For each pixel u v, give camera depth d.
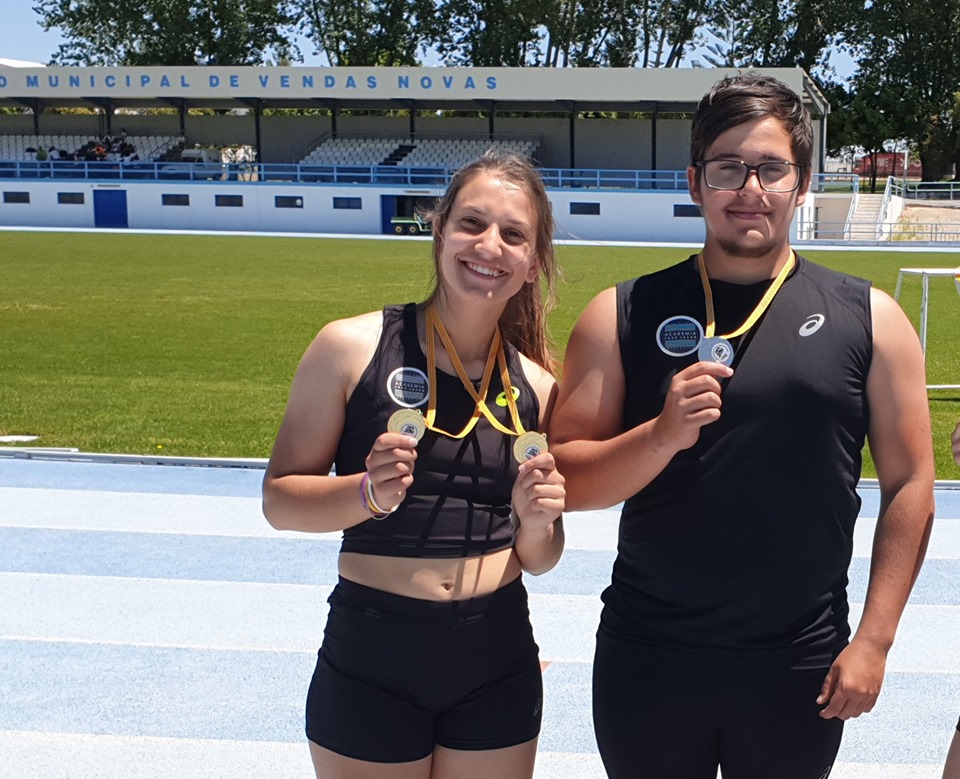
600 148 46.94
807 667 2.39
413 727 2.40
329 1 61.34
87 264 24.62
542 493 2.35
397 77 40.84
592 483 2.37
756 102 2.36
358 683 2.39
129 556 5.50
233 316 15.71
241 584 5.10
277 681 4.05
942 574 5.30
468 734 2.43
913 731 3.74
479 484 2.44
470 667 2.41
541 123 46.91
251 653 4.30
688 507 2.37
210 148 47.47
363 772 2.40
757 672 2.38
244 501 6.52
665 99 39.84
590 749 3.59
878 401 2.41
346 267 24.44
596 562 5.52
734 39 62.00
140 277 21.67
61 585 5.07
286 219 40.34
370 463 2.27
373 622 2.39
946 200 47.25
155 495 6.63
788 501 2.34
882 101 59.53
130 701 3.87
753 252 2.37
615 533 6.02
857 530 6.07
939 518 6.26
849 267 25.50
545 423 2.63
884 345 2.39
